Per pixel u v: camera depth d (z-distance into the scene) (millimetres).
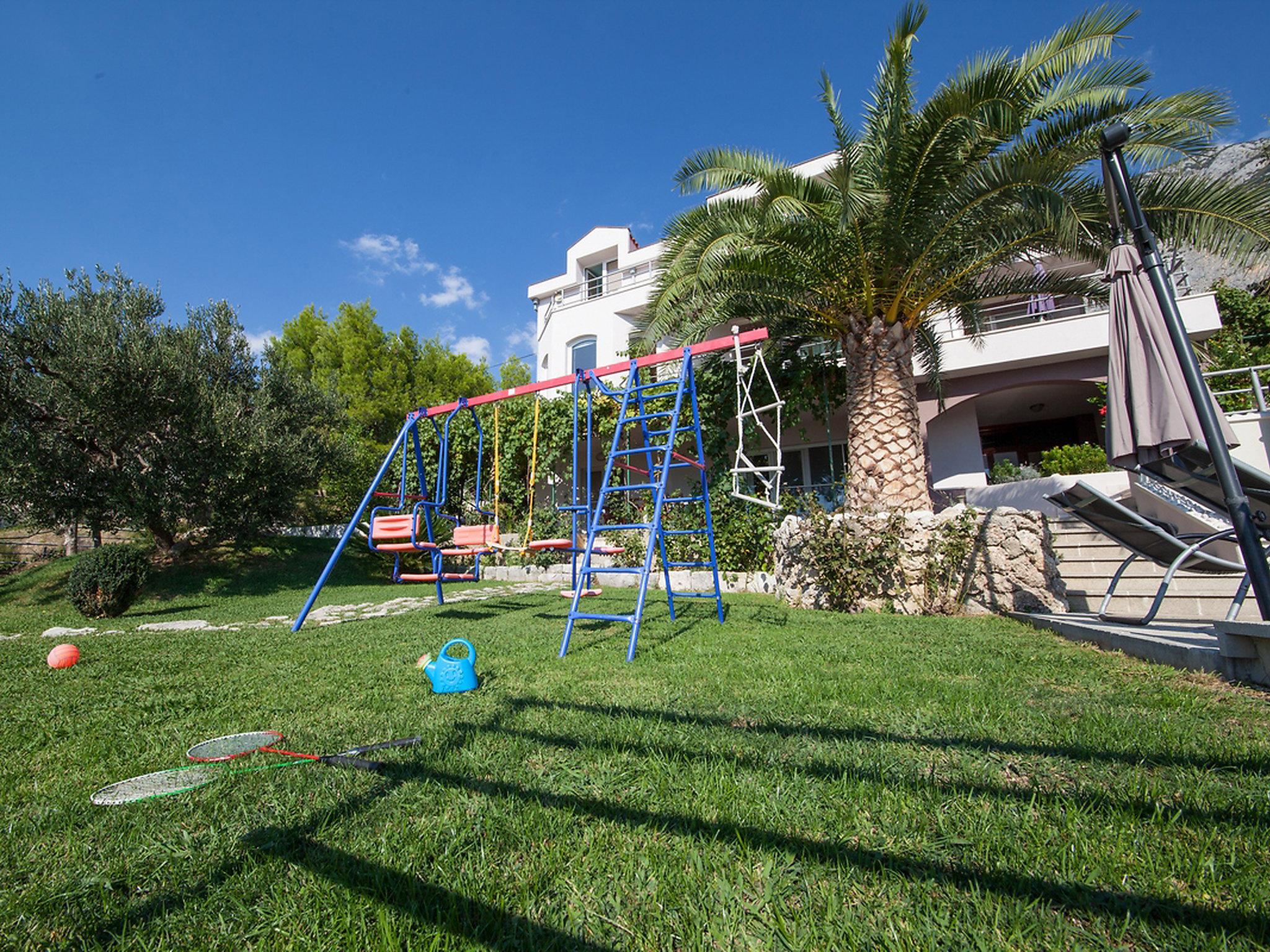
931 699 2793
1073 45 6203
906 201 6711
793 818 1638
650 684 3219
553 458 13828
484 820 1658
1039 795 1741
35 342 11320
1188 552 4082
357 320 23922
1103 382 11461
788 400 11000
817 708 2664
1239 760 1952
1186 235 6309
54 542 16578
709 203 7754
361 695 3242
